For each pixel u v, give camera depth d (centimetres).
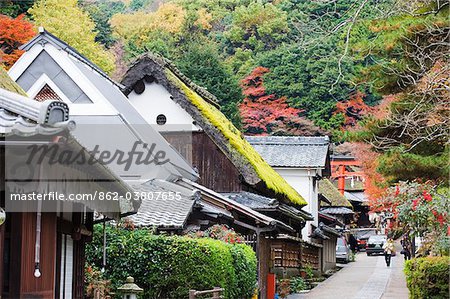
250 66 4844
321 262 3706
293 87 4644
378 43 1672
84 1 4388
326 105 4609
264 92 4734
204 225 1948
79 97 1877
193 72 4200
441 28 1588
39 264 812
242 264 1777
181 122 2495
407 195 1833
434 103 1662
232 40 5053
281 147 3697
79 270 1190
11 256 758
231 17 5222
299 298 2442
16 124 654
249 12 5009
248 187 2555
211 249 1526
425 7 1647
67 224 1065
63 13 3459
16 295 754
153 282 1500
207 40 4975
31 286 789
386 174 1864
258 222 2103
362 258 5159
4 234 757
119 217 1184
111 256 1498
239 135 2816
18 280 756
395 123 1755
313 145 3694
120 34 4788
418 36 1638
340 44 1677
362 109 4381
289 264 2916
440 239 1770
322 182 5075
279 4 5084
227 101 4222
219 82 4216
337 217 5025
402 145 1822
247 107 4650
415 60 1642
